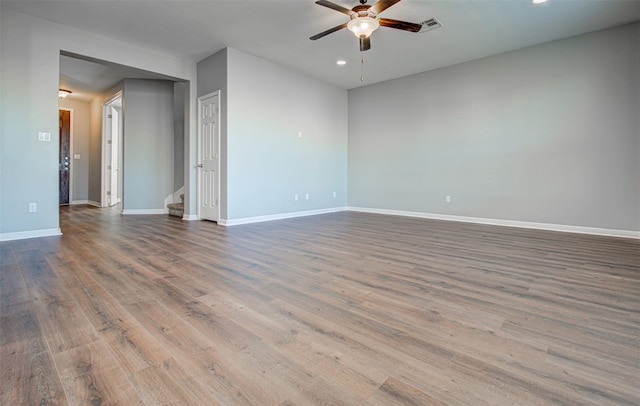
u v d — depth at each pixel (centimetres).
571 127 427
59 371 119
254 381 115
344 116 675
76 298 187
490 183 496
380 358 130
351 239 370
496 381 116
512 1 334
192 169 520
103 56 420
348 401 105
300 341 143
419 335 149
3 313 167
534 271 247
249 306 179
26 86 360
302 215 588
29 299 185
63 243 334
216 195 487
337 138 659
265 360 128
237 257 284
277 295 196
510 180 478
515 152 472
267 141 518
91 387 110
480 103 502
